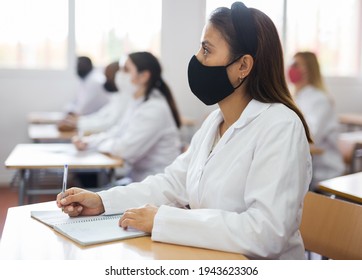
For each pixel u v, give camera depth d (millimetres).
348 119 5184
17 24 4984
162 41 5207
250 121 1370
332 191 1971
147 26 5168
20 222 1371
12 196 4613
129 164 3037
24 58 5059
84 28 5090
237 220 1228
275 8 5328
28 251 1153
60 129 4008
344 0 5641
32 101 5125
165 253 1168
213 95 1396
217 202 1367
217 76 1361
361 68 5789
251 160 1332
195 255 1170
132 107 3207
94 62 5141
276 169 1249
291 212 1233
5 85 5059
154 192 1566
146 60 3027
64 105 5176
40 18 5012
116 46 5152
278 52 1362
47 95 5137
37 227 1329
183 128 5219
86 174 4094
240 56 1335
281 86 1383
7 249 1164
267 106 1368
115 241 1231
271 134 1294
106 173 3283
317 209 1623
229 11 1354
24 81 5082
